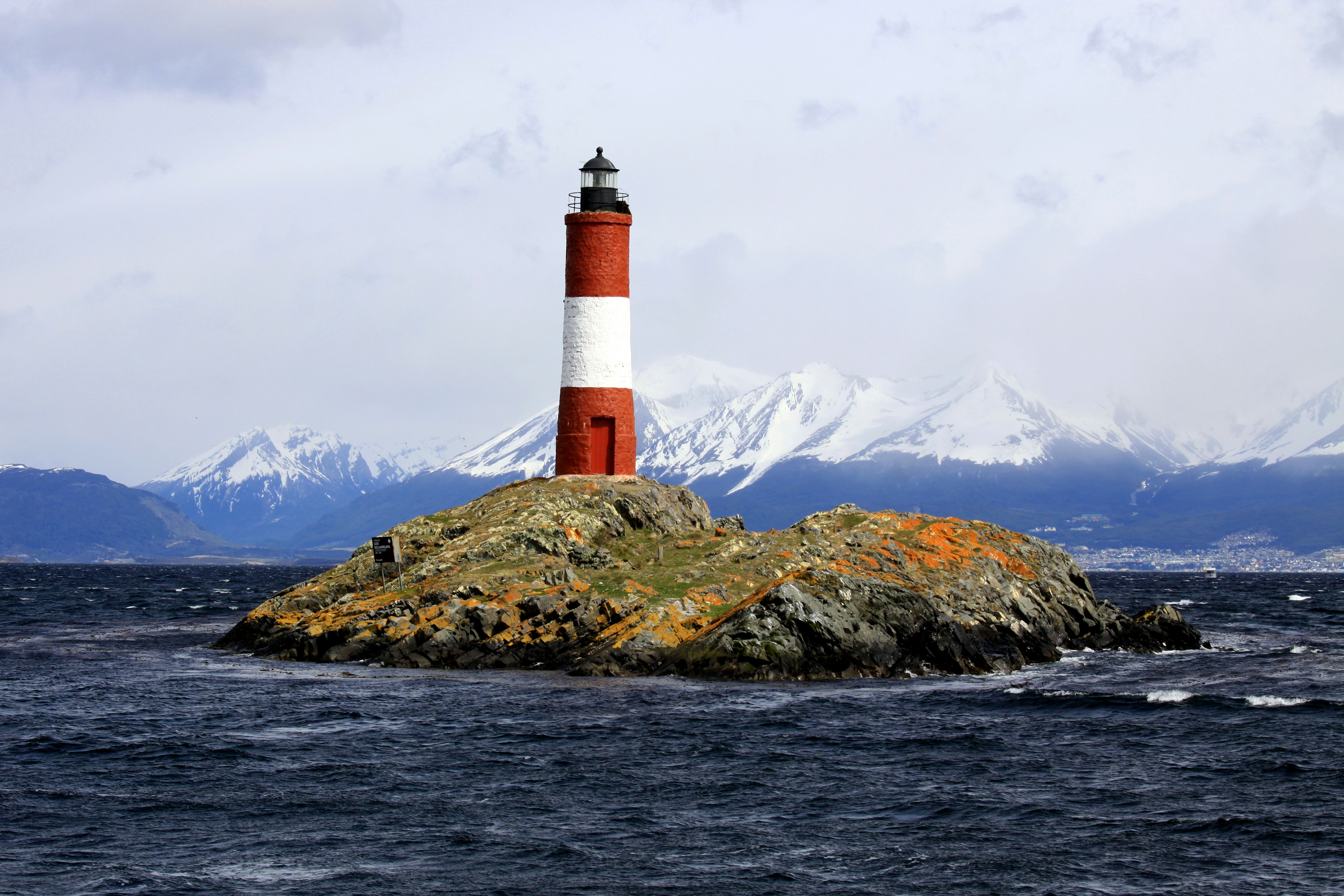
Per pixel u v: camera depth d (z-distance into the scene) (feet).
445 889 197.26
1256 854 211.41
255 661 460.96
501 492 592.19
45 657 482.69
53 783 259.80
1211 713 332.39
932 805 243.81
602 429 578.66
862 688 383.24
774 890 196.85
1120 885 197.98
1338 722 317.63
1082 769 272.51
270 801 246.47
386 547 510.99
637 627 425.69
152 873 203.82
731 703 354.33
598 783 261.65
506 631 441.27
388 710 344.28
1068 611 508.94
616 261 573.33
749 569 484.74
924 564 491.31
